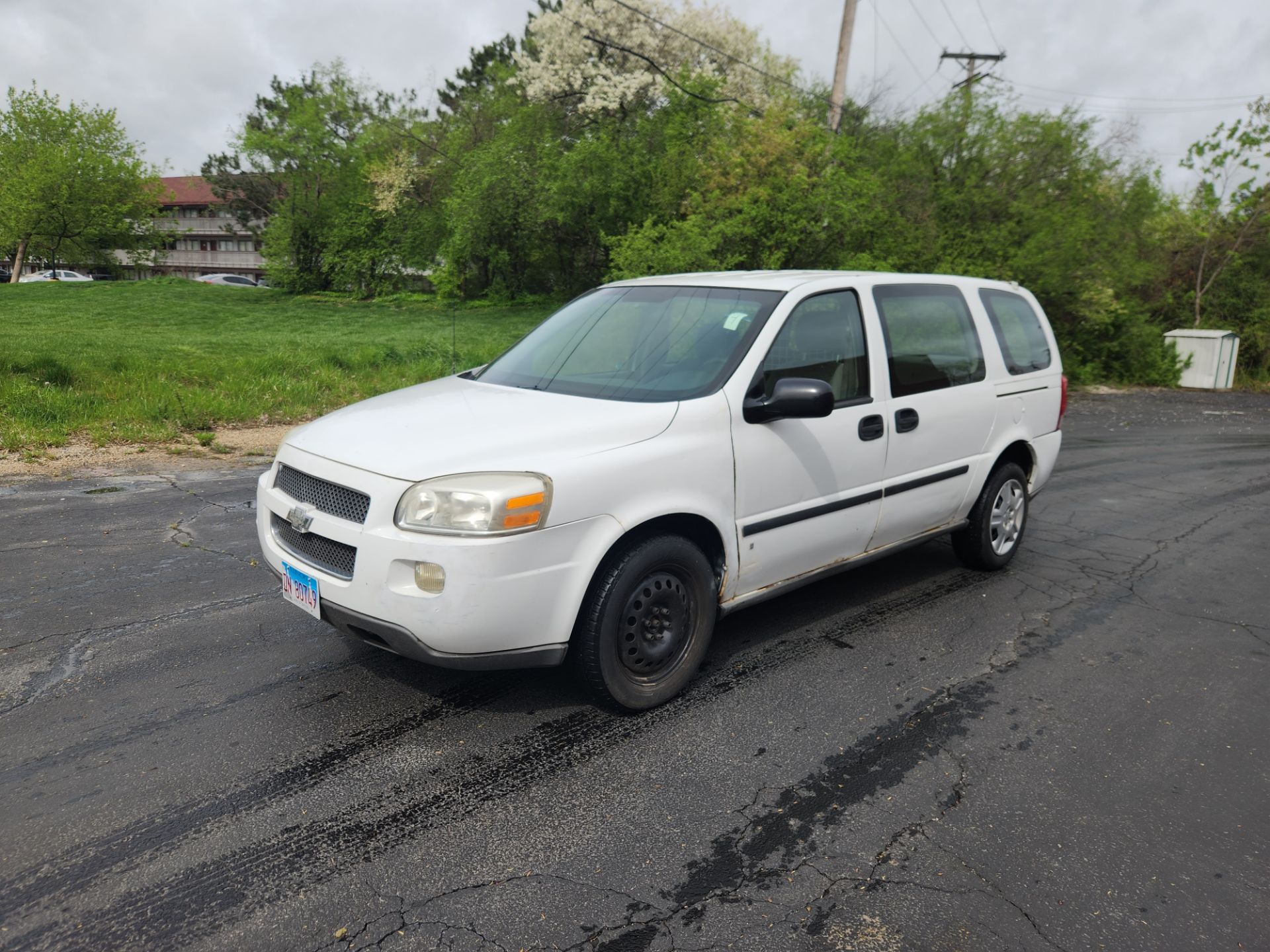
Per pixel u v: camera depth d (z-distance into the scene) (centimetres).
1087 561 578
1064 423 1420
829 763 312
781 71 3422
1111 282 2052
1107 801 294
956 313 492
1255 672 404
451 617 290
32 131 4719
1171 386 2253
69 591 460
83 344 1891
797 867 254
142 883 238
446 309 3747
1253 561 593
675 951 219
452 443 313
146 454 833
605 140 3344
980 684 382
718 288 416
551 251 3959
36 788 281
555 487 300
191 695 348
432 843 260
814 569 412
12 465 755
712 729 334
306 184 4488
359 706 342
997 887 247
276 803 277
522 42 4288
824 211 1806
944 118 1920
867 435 416
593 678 326
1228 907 242
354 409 374
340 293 4559
